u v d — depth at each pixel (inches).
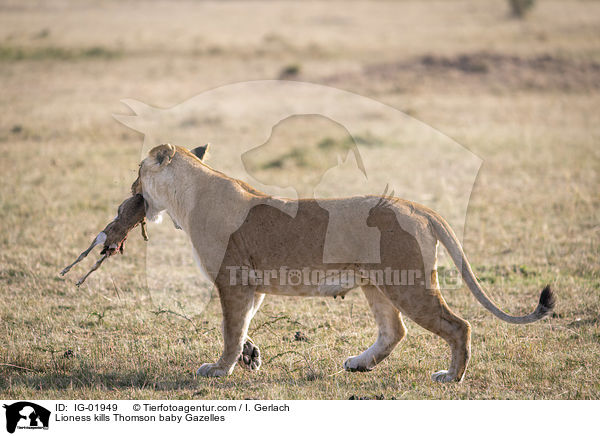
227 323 606.5
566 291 833.5
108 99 2304.4
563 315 771.4
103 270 922.7
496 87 2657.5
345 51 3417.8
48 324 740.0
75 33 4050.2
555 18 4847.4
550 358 651.5
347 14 5506.9
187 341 706.8
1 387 593.6
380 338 629.3
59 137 1814.7
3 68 2935.5
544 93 2586.1
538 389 594.2
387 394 582.2
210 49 3462.1
